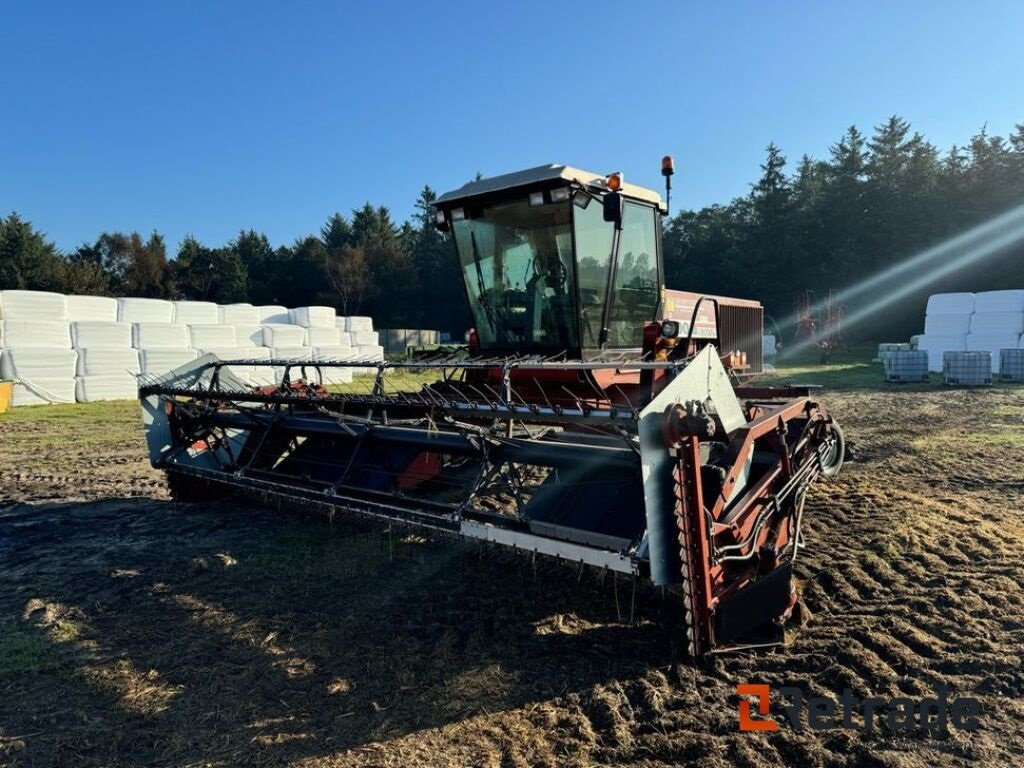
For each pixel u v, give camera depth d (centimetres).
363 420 552
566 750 297
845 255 4347
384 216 6944
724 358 770
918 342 2647
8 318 1744
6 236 4575
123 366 1872
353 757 293
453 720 320
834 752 293
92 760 294
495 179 647
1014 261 3919
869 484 738
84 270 4844
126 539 598
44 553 564
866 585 464
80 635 412
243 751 299
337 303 5809
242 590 477
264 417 640
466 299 731
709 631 347
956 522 591
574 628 411
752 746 298
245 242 6366
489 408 437
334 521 614
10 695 346
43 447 1128
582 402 398
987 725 310
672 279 5169
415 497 526
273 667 371
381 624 421
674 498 336
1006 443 980
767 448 473
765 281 4631
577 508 454
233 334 2145
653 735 306
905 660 366
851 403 1552
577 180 595
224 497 718
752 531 388
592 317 656
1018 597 437
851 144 4731
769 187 4781
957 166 4353
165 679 361
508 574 491
